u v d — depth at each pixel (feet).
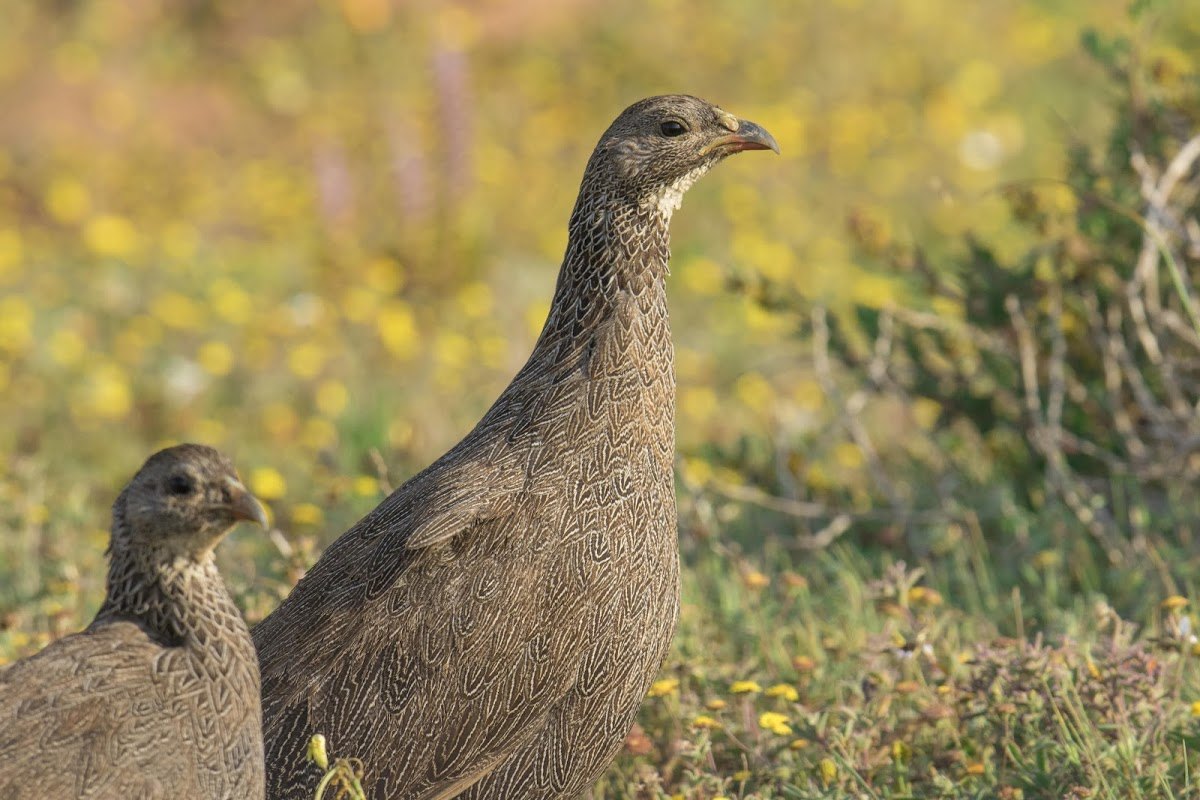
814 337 46.85
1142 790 27.71
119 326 65.16
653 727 32.01
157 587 22.93
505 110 91.76
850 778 29.01
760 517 45.57
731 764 31.58
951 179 83.76
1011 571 40.50
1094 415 45.14
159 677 22.52
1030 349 42.39
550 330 27.71
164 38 99.96
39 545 43.60
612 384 27.04
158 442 57.26
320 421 55.52
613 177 27.68
